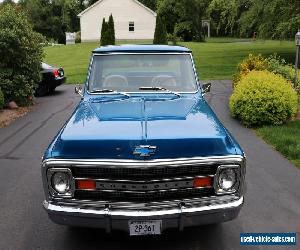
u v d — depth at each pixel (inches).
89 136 149.0
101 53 218.1
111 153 144.3
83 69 1015.0
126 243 175.3
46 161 147.2
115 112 178.7
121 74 214.7
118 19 1941.4
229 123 398.3
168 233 182.2
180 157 144.7
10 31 500.1
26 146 331.0
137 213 144.2
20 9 566.6
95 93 209.0
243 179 150.8
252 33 971.3
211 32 2511.1
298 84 468.4
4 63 510.9
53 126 404.2
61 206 148.5
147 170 142.9
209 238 178.4
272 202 213.3
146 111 178.7
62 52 1517.0
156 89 211.2
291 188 231.9
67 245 174.7
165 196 147.5
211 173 147.9
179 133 150.3
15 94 510.6
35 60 531.5
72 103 549.0
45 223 194.1
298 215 198.5
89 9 1943.9
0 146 331.9
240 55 1171.3
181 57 218.7
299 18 793.6
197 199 147.6
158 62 215.6
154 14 1940.2
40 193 231.1
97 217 146.0
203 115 175.3
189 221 147.3
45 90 625.3
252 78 393.1
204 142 146.8
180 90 212.4
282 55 1077.1
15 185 243.9
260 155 293.6
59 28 2800.2
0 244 176.1
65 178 147.6
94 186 146.8
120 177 145.3
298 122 386.3
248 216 198.1
